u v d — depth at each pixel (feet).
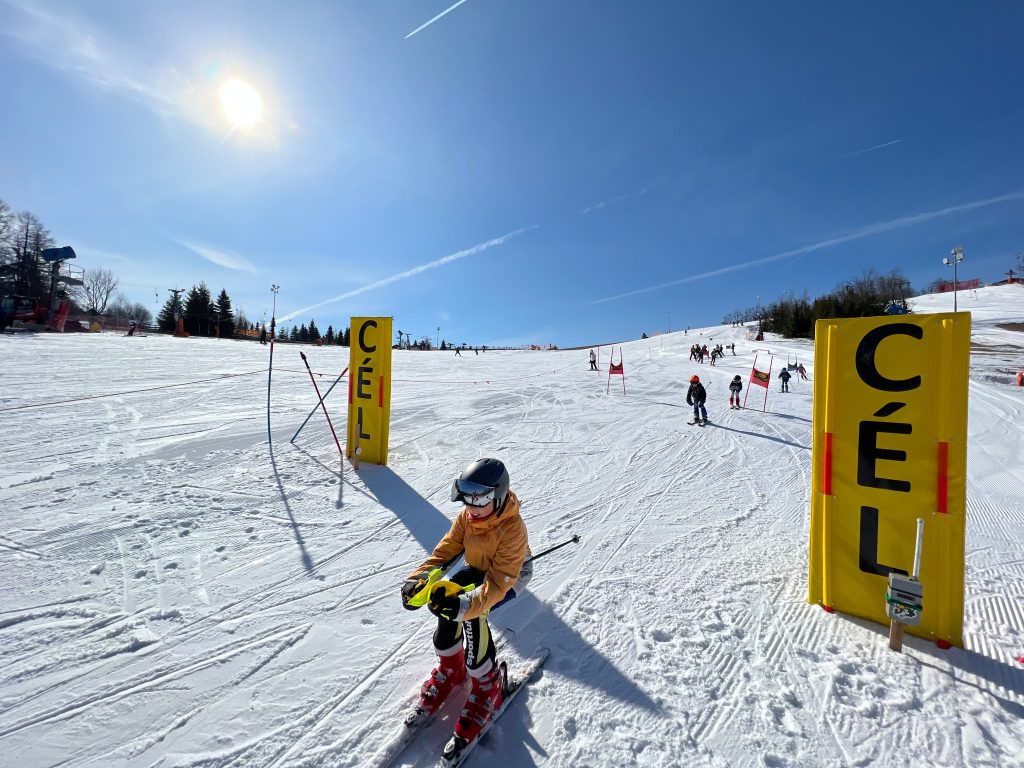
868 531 10.77
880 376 10.50
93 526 14.88
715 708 8.33
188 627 10.39
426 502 18.49
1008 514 19.04
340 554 14.02
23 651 9.41
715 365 100.78
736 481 23.26
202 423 29.63
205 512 16.37
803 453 29.55
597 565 13.94
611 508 19.15
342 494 18.98
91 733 7.72
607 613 11.32
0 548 13.30
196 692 8.62
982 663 9.42
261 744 7.59
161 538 14.39
